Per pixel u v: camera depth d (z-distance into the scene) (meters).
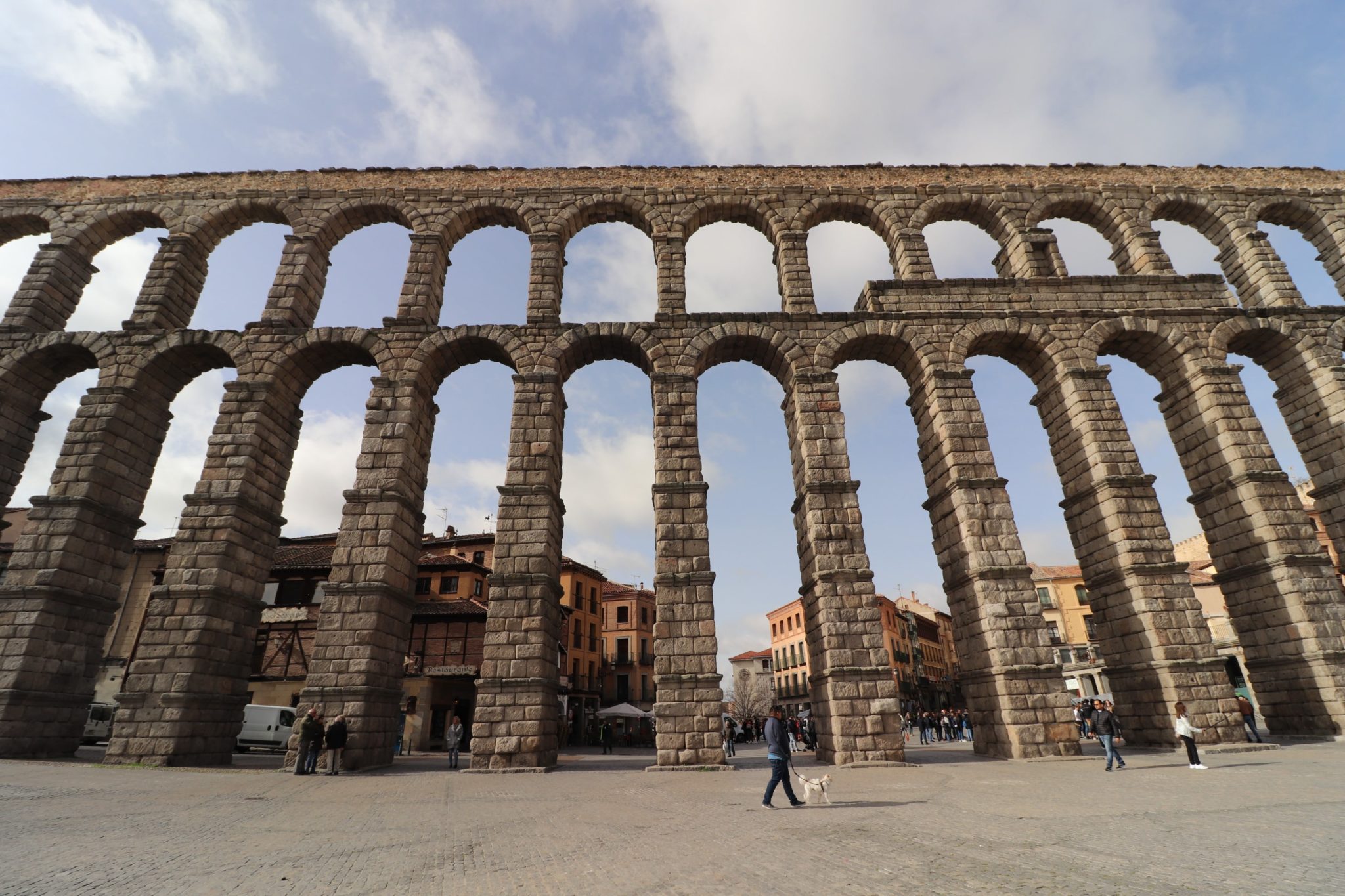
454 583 42.44
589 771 19.77
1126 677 21.53
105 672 38.59
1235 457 22.77
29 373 24.81
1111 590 21.92
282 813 11.22
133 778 16.11
